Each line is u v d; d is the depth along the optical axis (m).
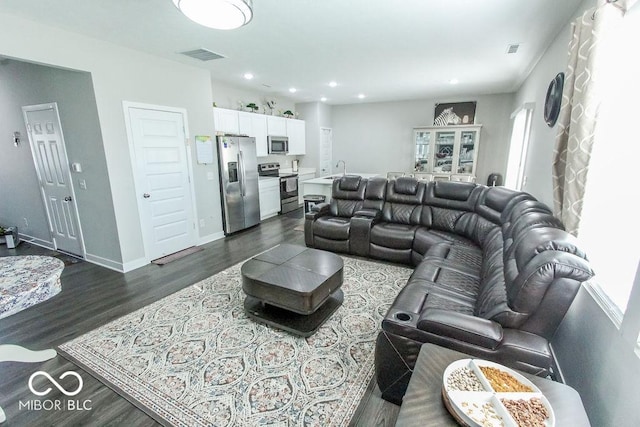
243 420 1.63
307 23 2.66
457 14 2.48
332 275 2.51
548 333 1.42
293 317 2.48
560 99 2.43
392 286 3.14
